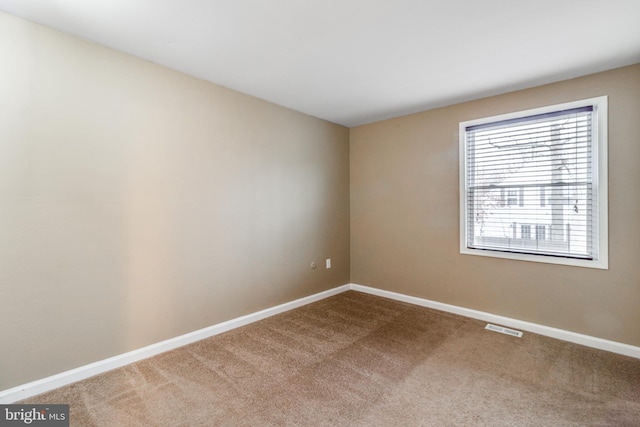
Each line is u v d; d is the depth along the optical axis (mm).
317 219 3771
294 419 1687
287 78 2650
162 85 2412
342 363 2275
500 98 2963
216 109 2760
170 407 1781
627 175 2355
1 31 1749
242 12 1746
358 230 4152
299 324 3018
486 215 3094
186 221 2572
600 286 2482
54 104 1929
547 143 2729
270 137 3223
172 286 2498
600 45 2088
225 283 2857
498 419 1682
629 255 2361
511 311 2936
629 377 2070
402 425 1640
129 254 2264
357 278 4188
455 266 3287
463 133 3199
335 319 3150
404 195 3674
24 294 1846
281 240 3354
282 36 2004
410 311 3369
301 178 3566
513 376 2096
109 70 2145
